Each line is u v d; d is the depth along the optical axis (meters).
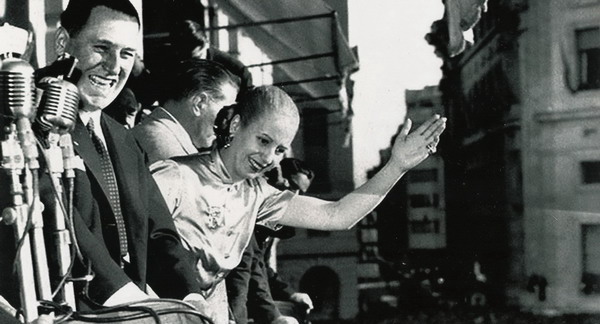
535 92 30.45
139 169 4.00
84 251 3.44
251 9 14.18
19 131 3.09
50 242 3.38
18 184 3.10
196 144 4.95
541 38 31.34
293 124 4.32
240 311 5.36
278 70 15.37
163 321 3.25
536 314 22.77
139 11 6.85
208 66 4.98
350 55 15.35
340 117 21.44
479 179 27.28
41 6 5.61
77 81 3.74
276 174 6.55
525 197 28.86
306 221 4.52
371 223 21.25
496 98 29.47
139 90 6.53
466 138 27.36
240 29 14.09
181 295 3.94
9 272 3.31
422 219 24.33
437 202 25.23
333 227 4.56
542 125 30.34
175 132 4.86
